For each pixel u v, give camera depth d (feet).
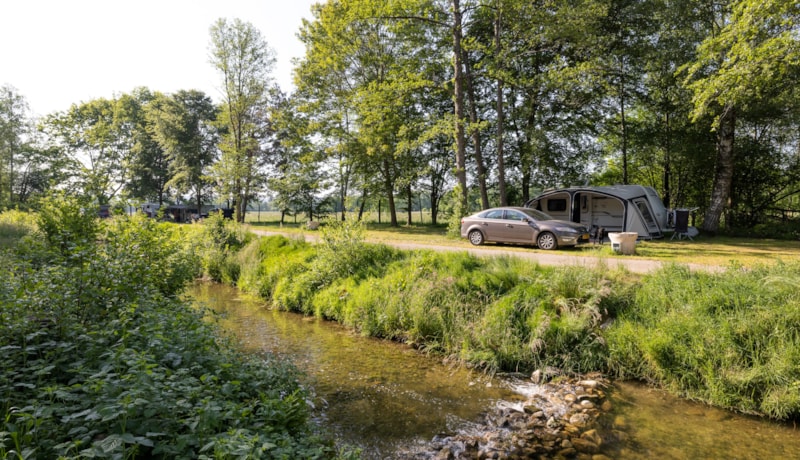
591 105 80.89
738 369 19.08
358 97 72.18
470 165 97.66
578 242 46.50
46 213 27.17
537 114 78.89
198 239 55.98
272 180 115.03
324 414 17.89
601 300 24.99
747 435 16.31
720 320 20.72
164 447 9.68
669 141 79.00
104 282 19.15
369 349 26.68
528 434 16.26
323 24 92.32
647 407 18.66
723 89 42.47
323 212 130.00
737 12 40.86
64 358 13.28
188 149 142.82
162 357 14.70
